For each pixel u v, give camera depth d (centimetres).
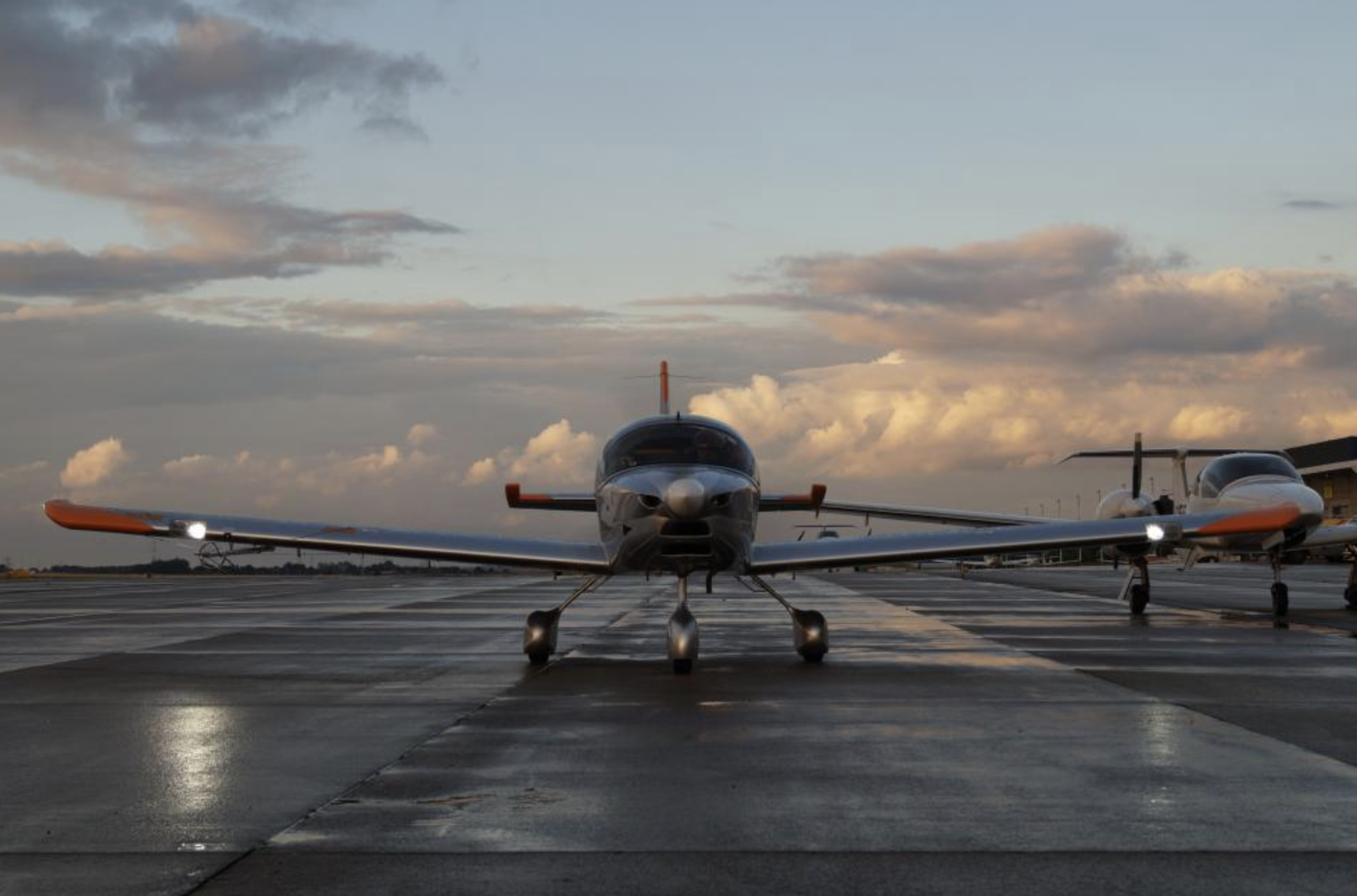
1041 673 1183
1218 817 575
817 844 530
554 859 510
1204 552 2256
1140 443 2198
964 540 1338
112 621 2081
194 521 1329
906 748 764
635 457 1305
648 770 695
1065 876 480
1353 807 594
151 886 475
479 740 805
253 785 663
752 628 1842
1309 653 1373
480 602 2761
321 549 1330
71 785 666
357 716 917
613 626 1894
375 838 545
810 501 1531
